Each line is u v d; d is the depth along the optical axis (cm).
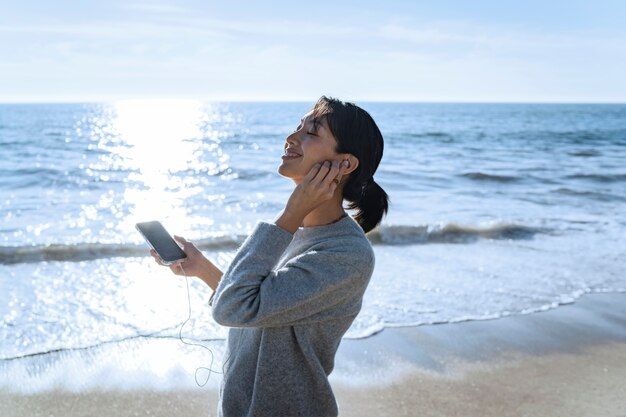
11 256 763
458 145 3450
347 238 156
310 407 156
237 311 146
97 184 1664
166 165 2241
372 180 175
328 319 154
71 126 5516
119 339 491
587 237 977
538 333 536
